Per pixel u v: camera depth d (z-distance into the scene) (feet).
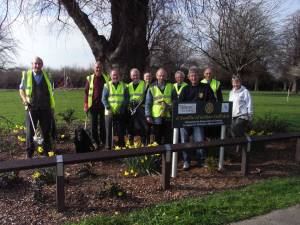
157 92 17.01
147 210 10.94
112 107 17.83
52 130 18.34
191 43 41.93
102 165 15.52
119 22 21.30
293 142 22.11
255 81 140.05
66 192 12.25
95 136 18.78
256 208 11.35
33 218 10.48
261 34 58.59
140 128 18.33
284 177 15.14
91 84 18.74
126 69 21.30
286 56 111.34
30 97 16.52
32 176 13.43
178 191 12.94
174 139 14.61
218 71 93.97
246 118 18.83
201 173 15.20
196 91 15.85
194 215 10.68
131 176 14.17
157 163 14.62
